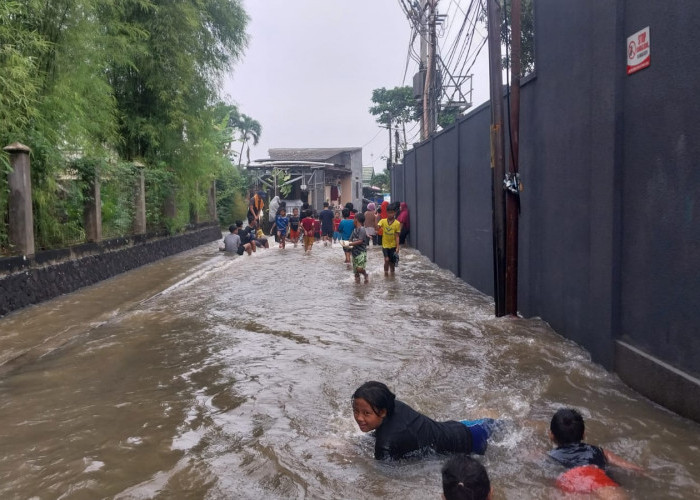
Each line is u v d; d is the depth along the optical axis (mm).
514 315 8055
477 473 2707
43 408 4977
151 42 16203
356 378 5500
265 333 7328
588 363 5875
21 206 9633
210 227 24016
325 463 3785
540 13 7539
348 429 4336
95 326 7973
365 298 9688
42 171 10555
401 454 3666
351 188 47250
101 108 13445
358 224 11414
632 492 3316
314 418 4574
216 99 18734
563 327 6930
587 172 6223
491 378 5426
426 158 16469
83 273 11609
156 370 5949
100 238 12734
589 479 3328
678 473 3537
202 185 21703
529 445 3914
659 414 4500
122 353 6602
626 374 5246
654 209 4922
